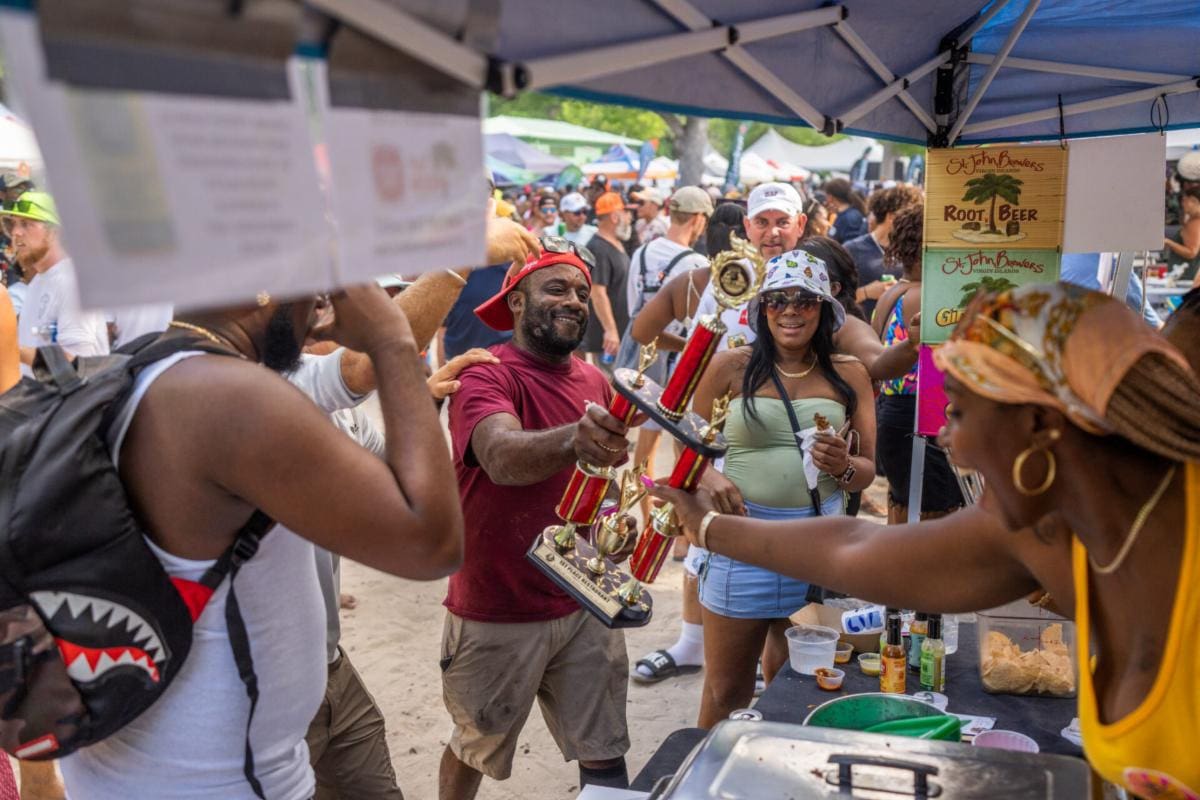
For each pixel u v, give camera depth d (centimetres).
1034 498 127
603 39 149
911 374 452
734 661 320
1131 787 131
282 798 170
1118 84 317
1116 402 119
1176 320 194
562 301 287
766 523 185
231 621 157
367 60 102
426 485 154
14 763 379
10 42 73
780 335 318
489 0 117
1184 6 287
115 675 145
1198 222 795
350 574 577
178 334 156
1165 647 126
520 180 1852
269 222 90
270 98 90
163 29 81
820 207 657
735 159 1819
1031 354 121
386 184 105
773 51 212
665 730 402
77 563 141
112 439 146
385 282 278
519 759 388
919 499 327
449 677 296
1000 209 302
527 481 258
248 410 142
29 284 452
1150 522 126
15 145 640
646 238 1078
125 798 160
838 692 270
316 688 173
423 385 164
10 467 141
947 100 307
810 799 142
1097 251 318
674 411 184
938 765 149
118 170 79
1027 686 258
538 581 283
